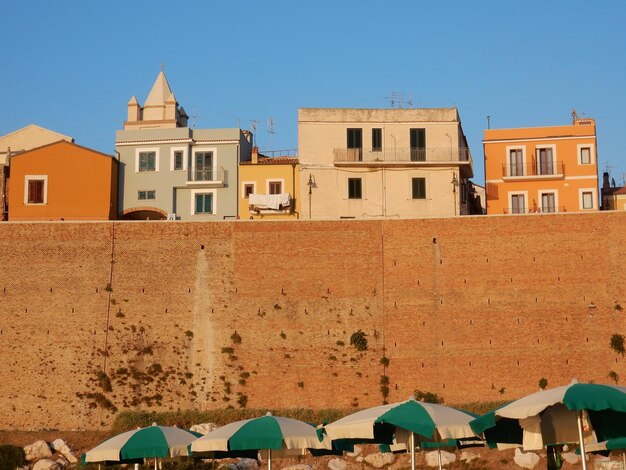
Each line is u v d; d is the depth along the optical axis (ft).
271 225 279.08
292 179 326.65
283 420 150.41
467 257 273.75
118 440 165.07
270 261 276.62
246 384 266.98
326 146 318.24
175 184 331.16
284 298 273.95
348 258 276.00
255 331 271.28
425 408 136.26
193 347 270.87
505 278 271.28
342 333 270.46
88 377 268.21
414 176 314.76
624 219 272.31
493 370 264.93
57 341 271.49
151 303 274.77
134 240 279.28
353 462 230.07
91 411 265.13
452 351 267.18
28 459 241.14
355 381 266.16
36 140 361.51
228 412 260.21
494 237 274.16
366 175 315.78
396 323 270.46
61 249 278.67
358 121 319.68
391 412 135.23
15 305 274.57
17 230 280.31
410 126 319.06
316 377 266.98
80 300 274.77
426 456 228.84
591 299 268.21
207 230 279.69
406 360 267.39
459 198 313.73
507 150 327.67
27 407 266.16
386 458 229.25
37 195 323.57
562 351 265.34
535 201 323.37
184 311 273.95
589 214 273.33
